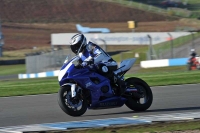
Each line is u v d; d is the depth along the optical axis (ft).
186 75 222.28
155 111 102.63
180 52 387.75
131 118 90.48
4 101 137.69
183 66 332.19
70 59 100.07
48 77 338.75
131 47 460.55
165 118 88.33
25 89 182.60
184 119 85.76
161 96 134.00
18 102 132.87
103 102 98.99
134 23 588.09
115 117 95.50
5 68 488.44
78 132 76.43
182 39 415.85
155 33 440.04
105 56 100.63
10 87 198.08
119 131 76.48
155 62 341.82
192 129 76.79
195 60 307.99
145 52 378.94
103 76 99.45
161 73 270.05
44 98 141.69
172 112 99.81
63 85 95.76
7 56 595.06
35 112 108.47
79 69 96.43
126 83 103.24
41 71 370.32
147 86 104.83
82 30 590.96
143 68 346.33
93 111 108.17
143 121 84.94
